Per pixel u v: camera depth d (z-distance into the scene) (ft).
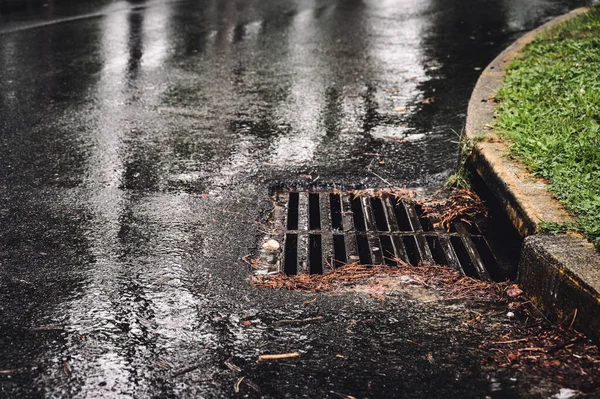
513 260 10.11
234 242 10.23
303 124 14.19
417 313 8.97
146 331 8.66
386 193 11.62
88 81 16.63
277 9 28.68
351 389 8.01
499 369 8.21
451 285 9.45
